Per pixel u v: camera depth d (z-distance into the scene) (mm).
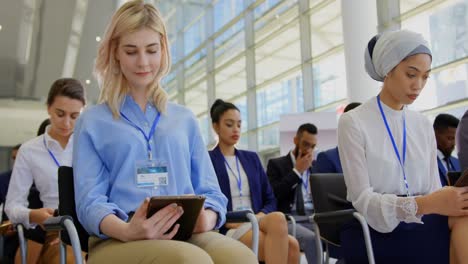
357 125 1869
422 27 6285
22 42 9352
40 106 12047
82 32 8945
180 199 1226
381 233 1771
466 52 5766
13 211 2150
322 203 2189
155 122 1534
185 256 1103
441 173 3277
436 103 5949
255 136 9578
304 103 8281
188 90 12070
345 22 6668
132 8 1470
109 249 1242
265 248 2230
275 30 9094
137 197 1426
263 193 2945
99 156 1463
